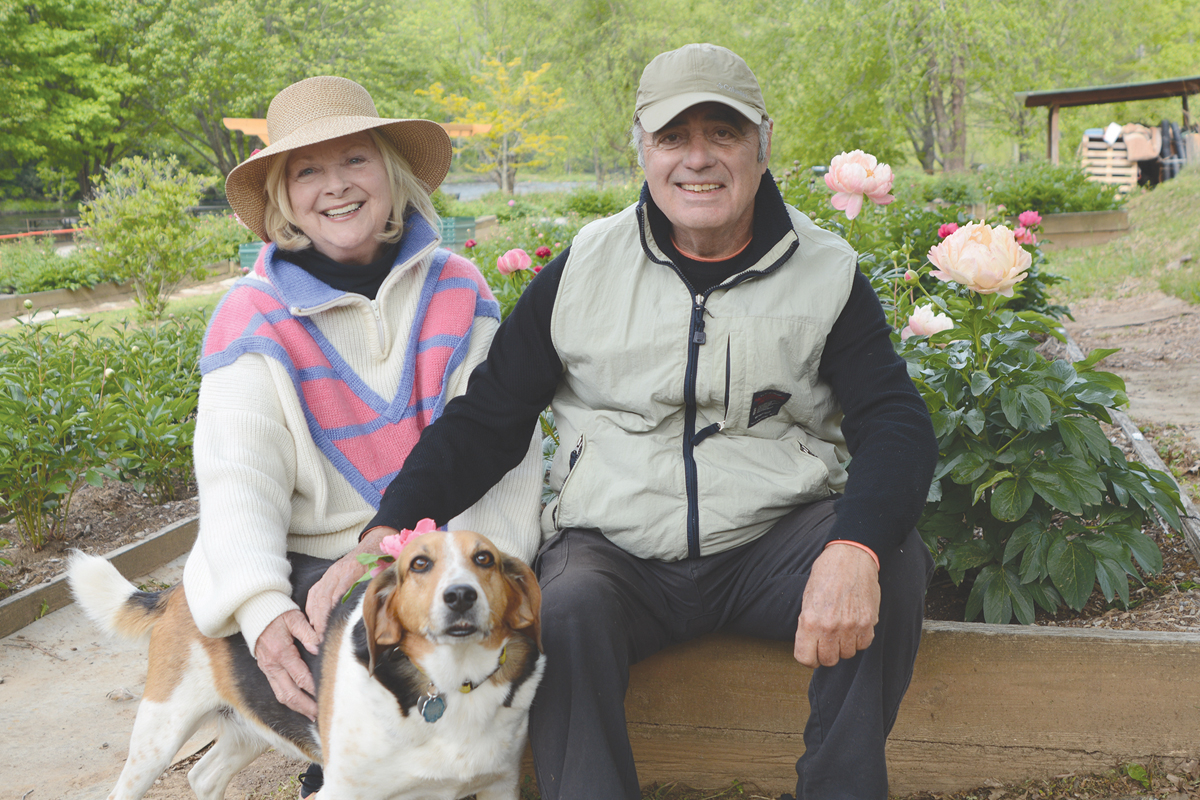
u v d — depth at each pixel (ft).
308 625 7.88
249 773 10.46
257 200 9.35
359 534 8.90
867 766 7.01
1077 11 106.83
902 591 7.38
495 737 7.41
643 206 8.46
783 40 117.39
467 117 140.36
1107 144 69.51
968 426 10.68
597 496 8.35
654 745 9.53
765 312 8.09
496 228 74.59
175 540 17.25
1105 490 10.84
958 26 103.09
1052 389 10.79
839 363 8.27
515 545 8.59
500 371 8.61
